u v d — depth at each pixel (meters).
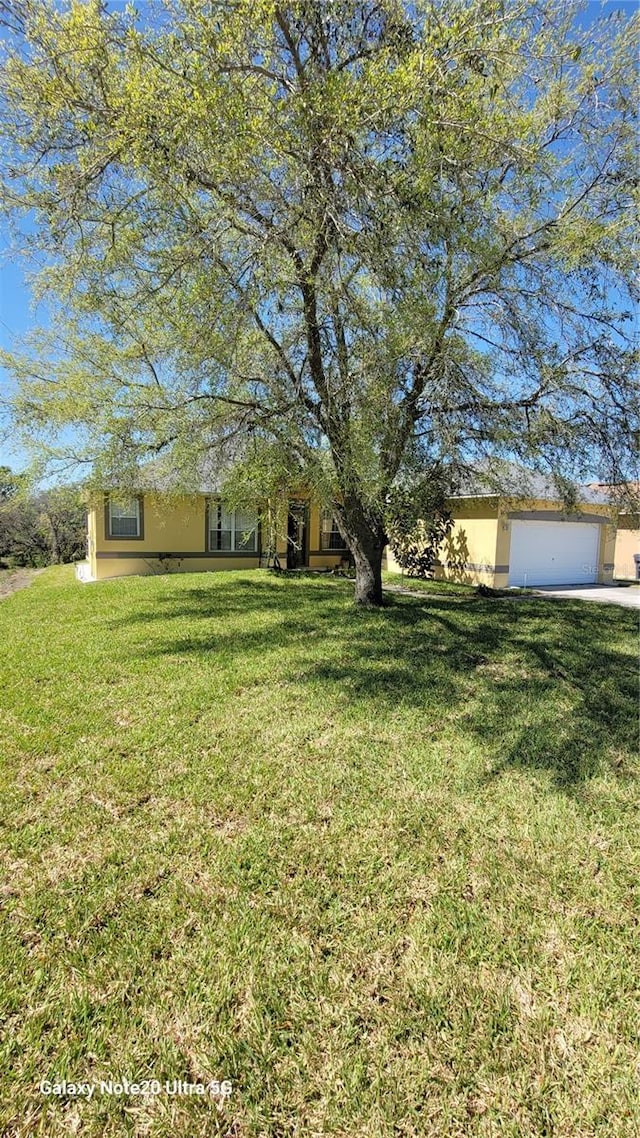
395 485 7.43
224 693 4.83
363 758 3.62
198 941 2.12
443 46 3.86
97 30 3.61
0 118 4.05
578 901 2.36
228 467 8.76
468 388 6.62
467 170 4.65
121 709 4.45
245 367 6.39
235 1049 1.72
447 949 2.09
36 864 2.54
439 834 2.81
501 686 5.14
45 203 4.44
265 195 4.34
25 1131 1.51
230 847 2.67
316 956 2.06
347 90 3.61
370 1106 1.56
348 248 4.57
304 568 17.11
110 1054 1.70
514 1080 1.64
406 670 5.57
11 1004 1.85
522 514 14.08
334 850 2.66
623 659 6.33
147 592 11.06
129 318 5.54
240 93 3.53
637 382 6.80
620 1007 1.87
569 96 5.19
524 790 3.26
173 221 4.56
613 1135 1.49
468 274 5.76
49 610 9.06
